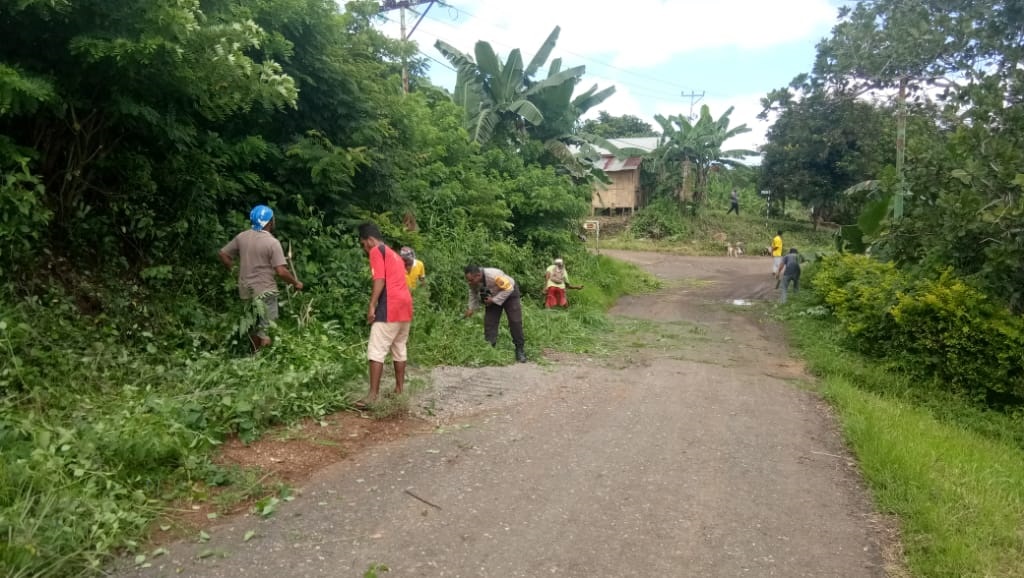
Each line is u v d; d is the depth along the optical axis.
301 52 8.86
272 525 3.79
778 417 6.88
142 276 6.55
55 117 6.13
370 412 5.77
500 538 3.82
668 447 5.63
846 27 14.39
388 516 3.99
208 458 4.44
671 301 18.95
